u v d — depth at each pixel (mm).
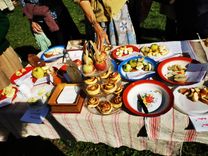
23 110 2119
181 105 1853
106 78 2059
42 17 3408
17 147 3221
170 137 1865
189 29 2410
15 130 2277
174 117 1787
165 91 1963
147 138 1956
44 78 2416
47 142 3205
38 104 2111
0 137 2373
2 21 2695
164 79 2094
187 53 2361
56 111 1998
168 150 2082
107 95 1999
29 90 2252
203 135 1766
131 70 2283
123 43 2889
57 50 2811
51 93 2195
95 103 1939
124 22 2785
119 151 2883
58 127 2092
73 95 2035
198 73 2068
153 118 1803
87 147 3023
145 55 2459
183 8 2328
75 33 4043
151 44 2600
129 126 1855
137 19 3080
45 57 2730
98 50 2100
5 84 2578
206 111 1771
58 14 3471
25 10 3363
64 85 2158
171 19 3068
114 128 1907
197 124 1693
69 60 2229
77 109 1942
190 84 2004
